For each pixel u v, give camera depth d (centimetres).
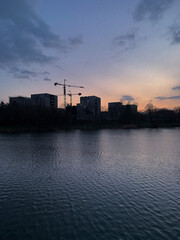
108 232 734
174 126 11288
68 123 10156
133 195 1113
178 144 3488
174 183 1330
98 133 6253
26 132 6488
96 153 2500
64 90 12175
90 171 1622
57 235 713
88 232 733
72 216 859
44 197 1075
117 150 2764
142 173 1577
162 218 848
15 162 1944
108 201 1027
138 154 2448
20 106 8556
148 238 697
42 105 9356
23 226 775
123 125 10656
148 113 13462
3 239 688
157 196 1100
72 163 1914
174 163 1945
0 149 2800
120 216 863
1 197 1072
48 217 848
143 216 866
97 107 16775
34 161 1992
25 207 948
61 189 1202
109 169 1695
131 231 742
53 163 1906
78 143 3572
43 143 3550
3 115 7725
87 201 1025
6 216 855
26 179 1398
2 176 1470
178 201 1034
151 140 4172
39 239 688
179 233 730
